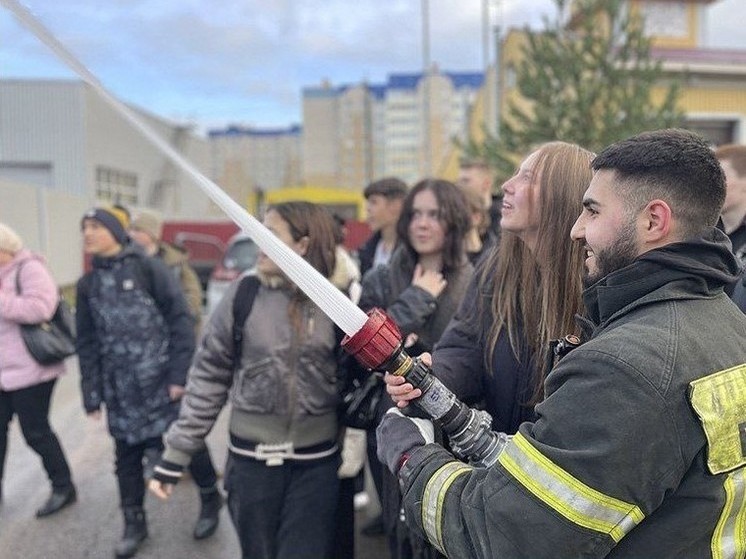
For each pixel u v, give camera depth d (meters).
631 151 1.20
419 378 1.42
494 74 16.77
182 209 31.53
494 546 1.13
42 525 3.85
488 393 1.81
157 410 3.44
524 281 1.73
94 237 3.44
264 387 2.43
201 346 2.62
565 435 1.11
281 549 2.47
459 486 1.26
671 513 1.11
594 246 1.24
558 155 1.69
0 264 3.78
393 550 2.49
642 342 1.10
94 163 23.92
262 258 2.46
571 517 1.08
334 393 2.50
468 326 1.88
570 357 1.17
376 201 4.30
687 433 1.07
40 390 3.89
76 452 5.07
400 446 1.43
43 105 23.06
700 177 1.16
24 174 23.27
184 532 3.79
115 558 3.49
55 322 3.95
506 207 1.75
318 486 2.50
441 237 2.62
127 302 3.41
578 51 9.71
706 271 1.17
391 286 2.80
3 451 3.97
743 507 1.16
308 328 2.43
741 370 1.14
